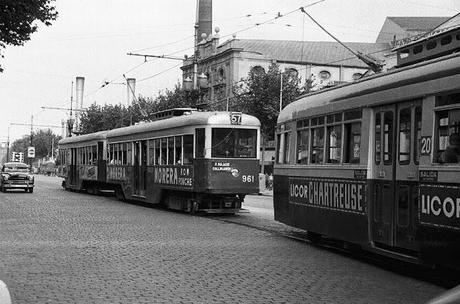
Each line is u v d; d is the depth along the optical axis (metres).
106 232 15.45
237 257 11.54
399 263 11.12
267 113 47.78
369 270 10.32
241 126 20.69
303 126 13.55
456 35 9.06
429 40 9.76
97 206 25.08
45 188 44.22
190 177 20.89
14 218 19.16
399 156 9.74
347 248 12.69
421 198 8.92
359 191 10.87
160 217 20.05
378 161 10.40
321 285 8.91
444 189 8.40
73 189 38.75
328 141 12.29
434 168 8.65
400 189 9.65
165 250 12.33
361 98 10.95
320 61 69.69
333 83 13.33
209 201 20.83
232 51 65.62
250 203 29.06
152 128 24.45
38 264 10.50
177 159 22.03
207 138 20.31
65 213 21.30
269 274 9.78
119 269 10.09
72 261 10.86
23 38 18.66
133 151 26.75
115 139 29.59
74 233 15.15
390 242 9.86
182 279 9.27
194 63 43.84
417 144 9.27
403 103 9.72
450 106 8.45
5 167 38.00
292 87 49.00
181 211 22.86
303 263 10.98
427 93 8.96
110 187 34.22
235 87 55.16
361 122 10.94
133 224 17.58
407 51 10.50
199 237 14.59
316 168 12.68
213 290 8.46
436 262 8.55
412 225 9.23
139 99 61.47
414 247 9.13
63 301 7.68
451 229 8.21
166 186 22.81
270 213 22.42
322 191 12.38
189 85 42.47
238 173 20.55
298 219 13.59
